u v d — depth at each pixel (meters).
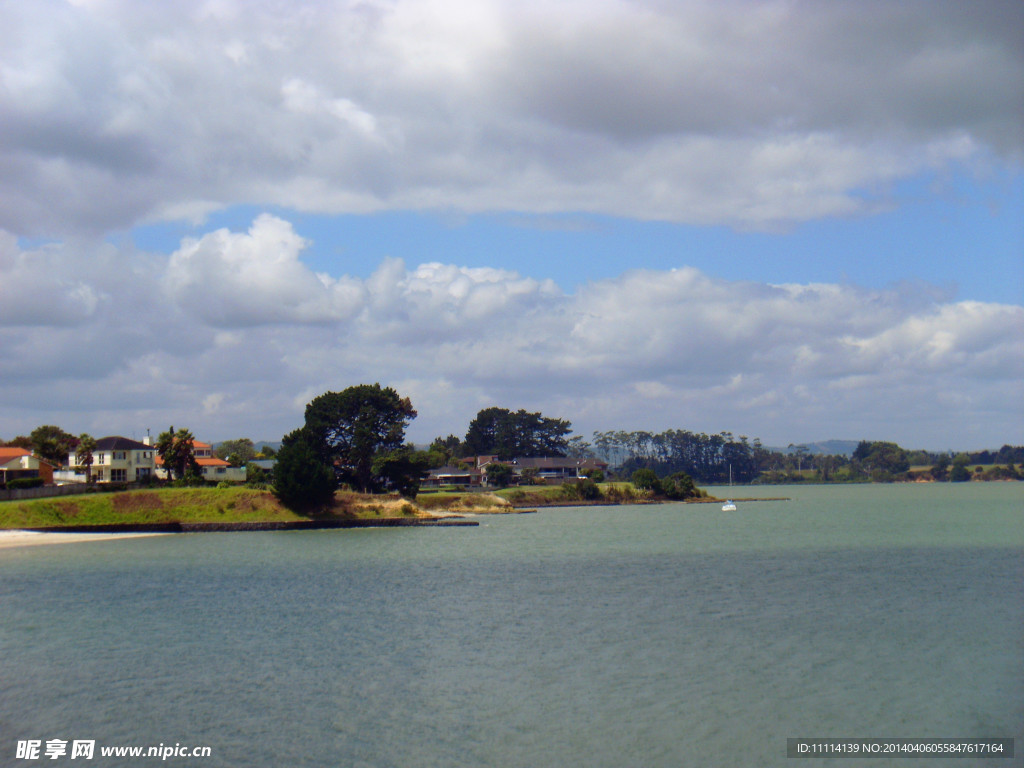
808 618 56.19
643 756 32.69
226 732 35.41
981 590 68.06
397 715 37.22
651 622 55.16
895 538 119.06
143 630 54.44
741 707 37.88
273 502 142.75
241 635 52.62
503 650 48.00
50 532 125.88
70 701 39.50
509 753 33.03
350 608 61.59
